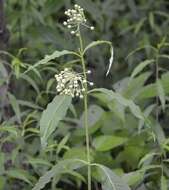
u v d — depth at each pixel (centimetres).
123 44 586
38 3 516
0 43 437
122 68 562
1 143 375
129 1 577
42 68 412
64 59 452
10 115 414
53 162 389
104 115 437
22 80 483
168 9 647
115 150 439
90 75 528
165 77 399
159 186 379
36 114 391
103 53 564
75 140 427
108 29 597
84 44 447
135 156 411
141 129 409
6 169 384
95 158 405
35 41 486
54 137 418
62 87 294
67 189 439
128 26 589
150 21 548
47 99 436
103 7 600
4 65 421
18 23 500
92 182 436
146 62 379
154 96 410
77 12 321
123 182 297
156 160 380
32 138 427
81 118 430
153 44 572
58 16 556
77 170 399
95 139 409
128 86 407
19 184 399
